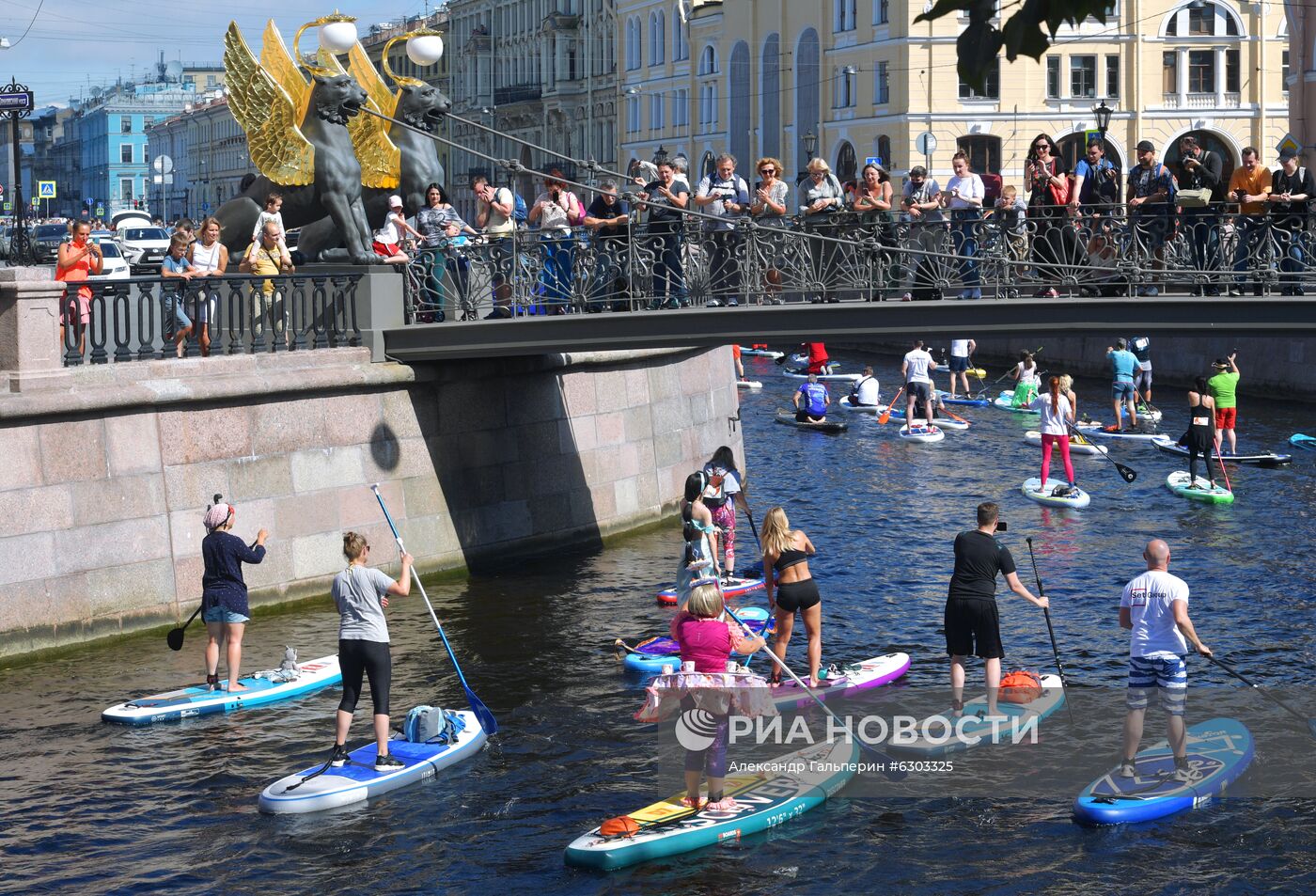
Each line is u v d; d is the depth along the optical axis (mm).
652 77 88188
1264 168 20641
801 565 16156
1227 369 31203
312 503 20219
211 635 16391
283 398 19906
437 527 21672
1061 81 66688
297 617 19594
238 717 15922
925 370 35781
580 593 20719
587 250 21406
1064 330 19531
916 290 20969
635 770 14367
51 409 17484
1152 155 21375
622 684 16828
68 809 13602
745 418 39188
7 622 17359
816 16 72938
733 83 80188
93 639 18094
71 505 17875
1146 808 13078
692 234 21000
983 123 66688
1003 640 18312
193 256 21188
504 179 104438
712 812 13031
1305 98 46875
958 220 20484
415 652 18078
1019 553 22828
